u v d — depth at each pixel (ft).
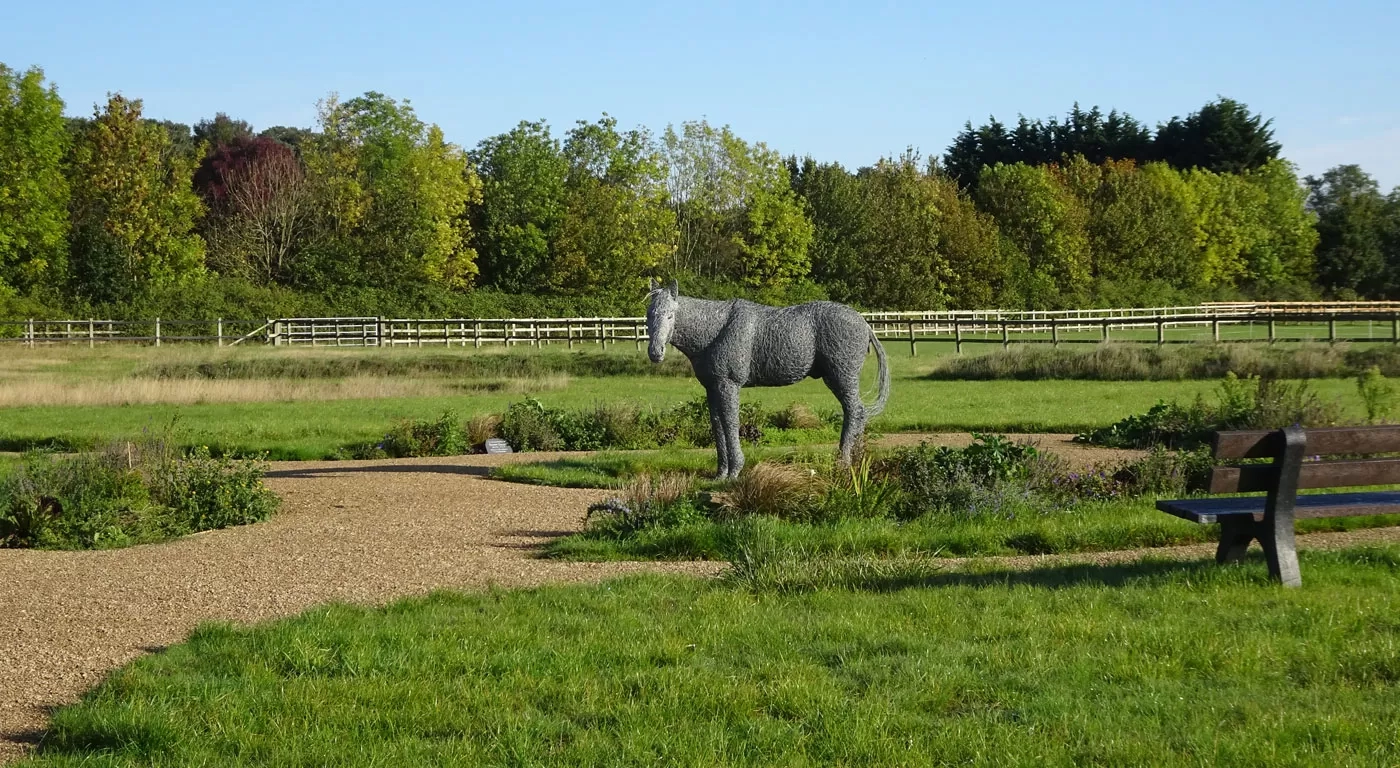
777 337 43.24
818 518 33.37
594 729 16.98
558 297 200.23
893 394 86.43
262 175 204.85
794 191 224.12
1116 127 322.96
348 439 62.28
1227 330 165.17
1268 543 23.58
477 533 34.78
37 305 158.30
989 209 248.93
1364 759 14.83
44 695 19.58
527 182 214.90
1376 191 381.19
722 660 19.99
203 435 62.49
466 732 17.01
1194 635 19.94
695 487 36.81
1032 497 35.17
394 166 207.72
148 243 180.45
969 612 22.22
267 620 23.79
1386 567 24.93
